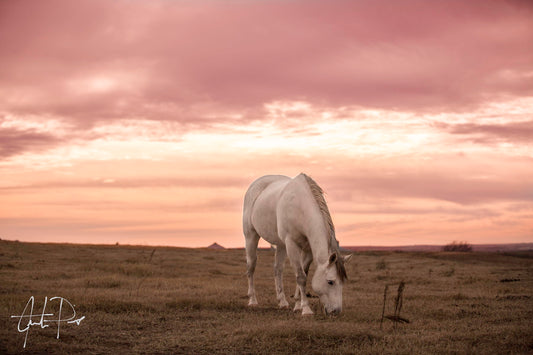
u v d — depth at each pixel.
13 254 20.31
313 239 7.97
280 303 9.27
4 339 5.73
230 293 11.14
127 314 7.85
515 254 28.88
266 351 5.62
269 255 29.64
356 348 5.67
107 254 24.17
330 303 7.54
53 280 12.88
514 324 7.30
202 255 27.34
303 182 8.44
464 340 6.10
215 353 5.57
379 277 16.09
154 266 18.73
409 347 5.70
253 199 9.99
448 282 14.41
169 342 6.02
